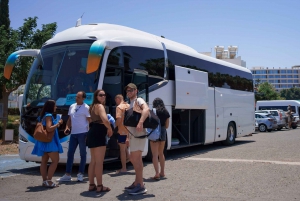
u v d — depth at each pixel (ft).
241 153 43.42
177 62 41.37
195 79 44.06
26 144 31.24
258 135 82.43
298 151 44.50
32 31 61.52
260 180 25.89
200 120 46.98
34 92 32.14
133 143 22.02
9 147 50.80
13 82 59.16
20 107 34.09
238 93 59.31
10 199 21.68
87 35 31.89
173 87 40.06
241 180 25.98
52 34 64.03
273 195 21.62
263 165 32.42
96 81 29.76
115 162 37.27
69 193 22.99
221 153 44.27
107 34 32.48
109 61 30.96
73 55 31.48
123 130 29.27
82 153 26.96
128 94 22.29
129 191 22.27
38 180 27.86
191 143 44.60
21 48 60.34
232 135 56.65
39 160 30.89
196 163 34.63
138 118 21.58
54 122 24.85
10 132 55.16
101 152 22.76
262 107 138.00
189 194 22.08
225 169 30.71
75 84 30.37
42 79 32.17
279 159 36.83
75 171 32.32
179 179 26.76
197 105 43.86
